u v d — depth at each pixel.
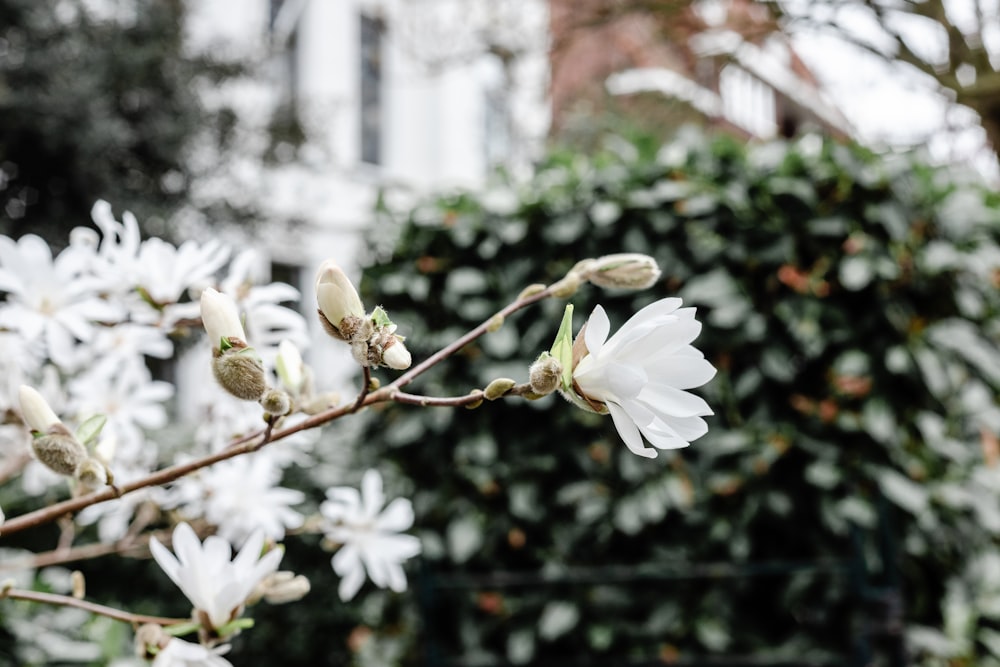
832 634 2.33
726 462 2.39
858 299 2.38
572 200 2.55
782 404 2.42
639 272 0.88
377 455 2.66
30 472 1.28
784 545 2.42
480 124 10.20
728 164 2.50
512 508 2.48
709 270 2.43
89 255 1.04
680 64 5.28
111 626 1.75
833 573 2.27
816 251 2.40
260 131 6.03
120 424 1.18
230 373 0.72
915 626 2.29
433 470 2.63
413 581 2.61
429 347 2.59
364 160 9.35
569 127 6.73
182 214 5.56
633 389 0.64
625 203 2.49
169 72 5.36
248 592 0.77
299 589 0.86
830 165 2.41
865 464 2.28
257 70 6.04
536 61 7.37
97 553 1.18
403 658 2.65
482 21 6.93
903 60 2.75
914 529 2.31
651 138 2.76
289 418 1.15
